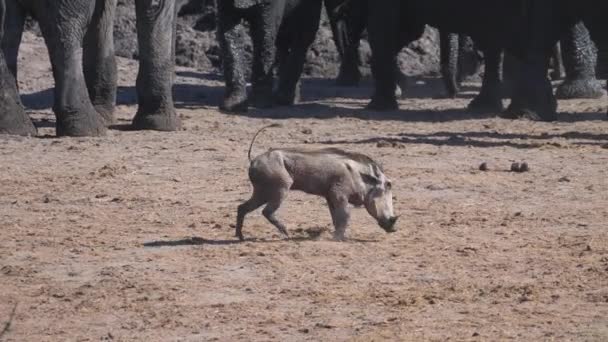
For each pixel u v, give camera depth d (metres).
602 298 31.75
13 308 31.09
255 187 38.88
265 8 85.25
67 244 39.38
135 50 117.25
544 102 80.75
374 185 38.78
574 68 98.12
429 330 28.86
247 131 71.88
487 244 38.84
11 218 44.25
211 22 123.75
